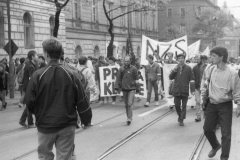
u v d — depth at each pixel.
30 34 29.88
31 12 29.72
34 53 11.74
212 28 74.69
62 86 4.87
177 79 11.56
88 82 10.72
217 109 7.27
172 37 75.94
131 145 9.09
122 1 51.78
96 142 9.41
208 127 7.45
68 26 37.62
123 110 15.48
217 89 7.17
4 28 26.52
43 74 4.89
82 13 41.06
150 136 10.12
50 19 32.81
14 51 21.67
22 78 11.63
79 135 10.28
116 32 50.03
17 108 16.88
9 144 9.34
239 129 10.98
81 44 40.28
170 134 10.38
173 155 8.12
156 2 64.56
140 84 16.69
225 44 83.94
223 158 7.21
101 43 45.22
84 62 10.73
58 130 4.86
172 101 15.42
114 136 10.12
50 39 4.99
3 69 16.22
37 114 4.93
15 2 27.78
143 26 62.25
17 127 11.71
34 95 4.91
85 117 5.06
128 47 41.28
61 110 4.85
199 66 12.47
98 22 44.62
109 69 17.44
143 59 19.66
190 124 11.95
